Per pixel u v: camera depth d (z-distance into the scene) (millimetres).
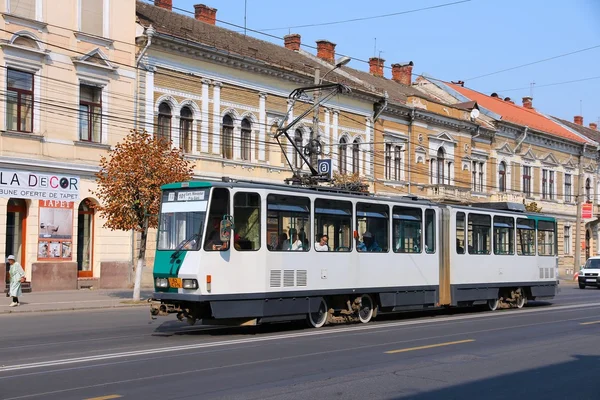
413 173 47031
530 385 11117
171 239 16922
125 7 31797
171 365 12281
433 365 12703
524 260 26625
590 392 10672
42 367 11992
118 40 31422
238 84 36156
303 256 18109
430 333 17594
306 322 18984
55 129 29141
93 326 18781
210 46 34312
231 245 16609
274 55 40969
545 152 61906
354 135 43188
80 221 30562
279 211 17641
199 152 34188
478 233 24438
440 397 10125
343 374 11656
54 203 29125
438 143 49344
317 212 18625
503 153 56656
